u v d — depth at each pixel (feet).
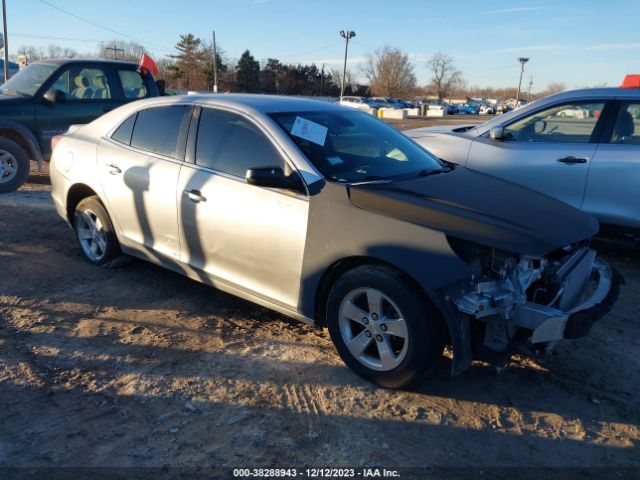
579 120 19.10
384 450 9.37
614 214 18.24
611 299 11.28
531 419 10.36
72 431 9.57
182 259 14.24
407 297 10.09
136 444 9.30
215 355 12.27
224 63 264.93
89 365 11.69
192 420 9.98
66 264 17.60
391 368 10.68
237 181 12.76
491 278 10.00
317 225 11.28
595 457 9.38
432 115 196.13
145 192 14.70
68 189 17.24
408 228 10.21
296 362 12.07
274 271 12.17
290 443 9.47
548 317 9.63
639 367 12.35
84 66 29.19
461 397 10.96
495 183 13.09
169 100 15.12
